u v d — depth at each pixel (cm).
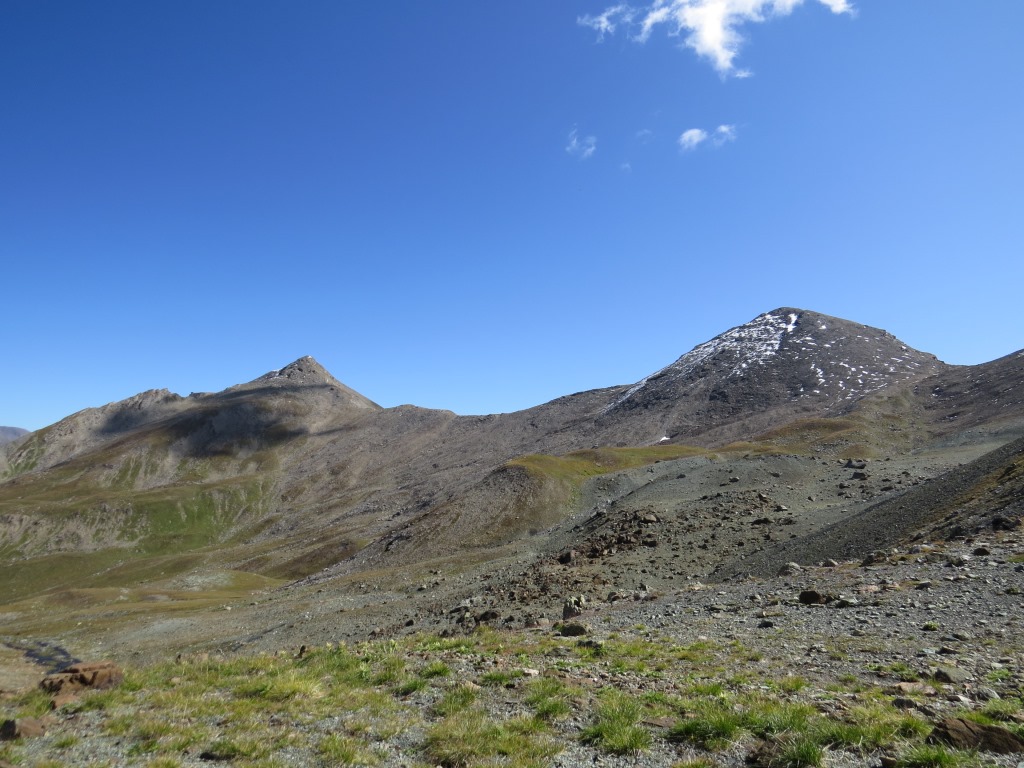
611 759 1070
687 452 14750
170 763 1095
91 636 6525
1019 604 1861
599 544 5369
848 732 1029
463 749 1123
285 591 8600
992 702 1113
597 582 4391
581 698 1385
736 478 6900
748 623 2191
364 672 1678
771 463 7275
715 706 1251
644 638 2109
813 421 15375
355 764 1099
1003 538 2794
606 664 1719
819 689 1357
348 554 14375
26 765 1098
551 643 2056
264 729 1279
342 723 1311
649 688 1441
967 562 2512
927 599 2103
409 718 1341
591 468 12100
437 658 1848
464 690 1468
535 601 4178
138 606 8488
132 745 1208
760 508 5659
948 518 3606
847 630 1898
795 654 1694
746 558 4444
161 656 5178
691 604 2811
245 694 1532
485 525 9269
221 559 18138
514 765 1052
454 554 7850
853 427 14400
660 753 1078
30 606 10125
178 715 1376
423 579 6612
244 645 5025
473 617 4075
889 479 6184
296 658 1962
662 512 5950
